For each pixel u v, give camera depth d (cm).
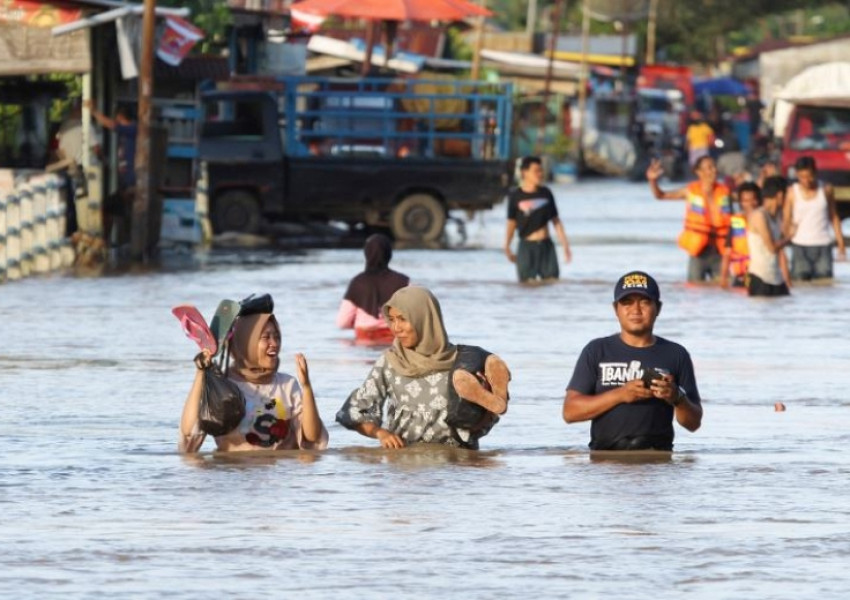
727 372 3750
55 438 2833
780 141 9325
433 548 2030
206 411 2583
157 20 6894
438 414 2586
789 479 2455
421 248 7975
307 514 2206
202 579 1891
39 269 6241
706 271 5941
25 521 2172
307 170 8069
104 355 3956
